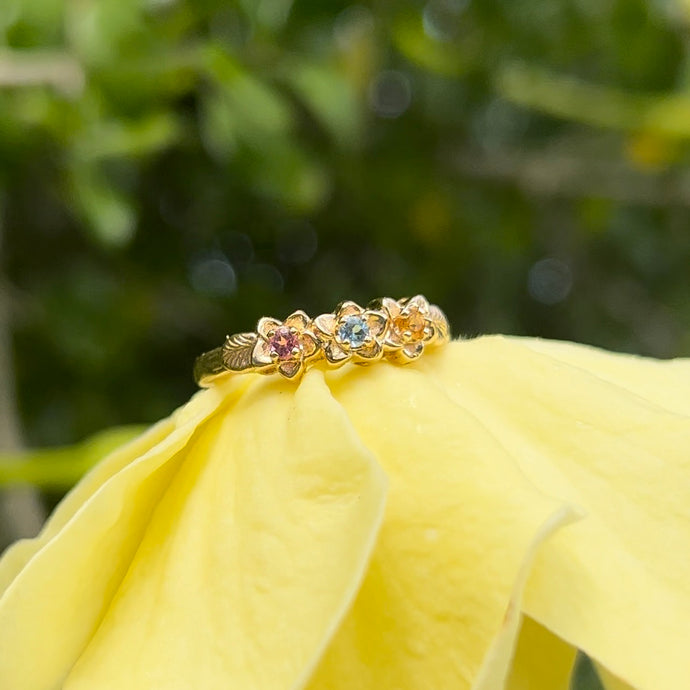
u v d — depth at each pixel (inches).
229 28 10.6
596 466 6.3
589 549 6.1
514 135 14.9
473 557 5.9
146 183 12.0
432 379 6.5
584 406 6.4
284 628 5.9
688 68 11.9
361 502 5.9
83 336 11.5
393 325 6.6
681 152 12.4
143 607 6.3
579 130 14.5
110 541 6.3
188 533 6.3
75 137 9.4
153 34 9.3
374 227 13.8
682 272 15.6
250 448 6.4
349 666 6.1
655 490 6.2
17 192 11.4
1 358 9.6
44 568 6.1
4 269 11.6
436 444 6.2
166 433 6.6
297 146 11.0
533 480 6.2
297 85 10.4
